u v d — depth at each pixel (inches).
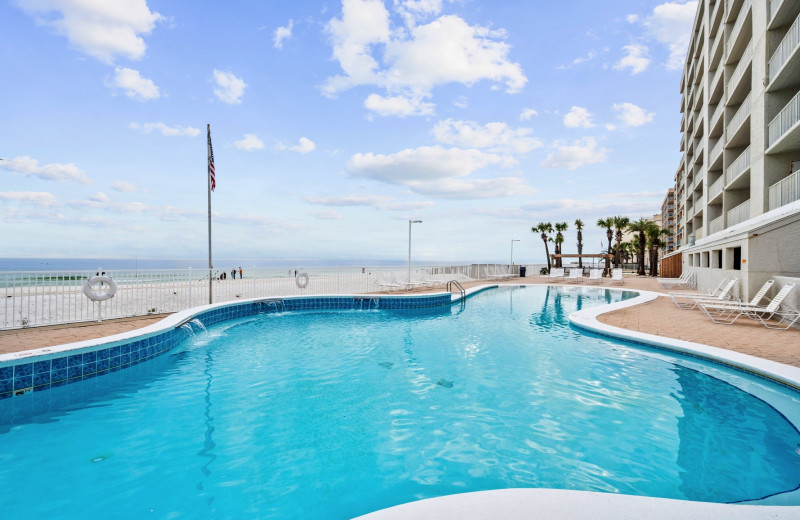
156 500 106.9
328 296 495.5
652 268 1694.1
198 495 109.3
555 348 285.9
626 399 183.6
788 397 179.3
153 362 246.7
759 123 519.8
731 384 205.8
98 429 151.6
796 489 111.4
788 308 330.0
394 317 438.3
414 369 234.4
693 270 761.0
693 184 1115.9
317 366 240.8
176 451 134.3
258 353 272.4
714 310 424.5
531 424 156.7
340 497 109.0
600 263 2020.2
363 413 168.4
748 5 597.6
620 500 71.6
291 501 107.0
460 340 314.5
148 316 328.5
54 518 98.7
